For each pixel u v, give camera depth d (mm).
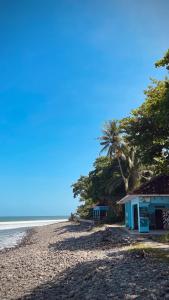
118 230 44188
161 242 31656
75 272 22859
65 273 23297
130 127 29656
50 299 18047
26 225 147875
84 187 106250
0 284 22703
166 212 40875
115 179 65188
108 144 63250
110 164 70250
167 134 28312
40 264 28188
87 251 33000
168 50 23766
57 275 23250
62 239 49656
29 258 32438
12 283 22734
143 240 33625
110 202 67875
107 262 23281
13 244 61094
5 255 38875
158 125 26938
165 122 24375
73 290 18953
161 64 24078
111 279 18859
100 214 77000
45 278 23016
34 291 20125
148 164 30469
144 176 60031
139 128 29094
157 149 29203
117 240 36625
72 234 56875
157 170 30391
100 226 61031
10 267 28688
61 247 39656
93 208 85750
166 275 18156
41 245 45375
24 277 24172
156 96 26797
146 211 39406
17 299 18734
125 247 31328
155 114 25656
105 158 75500
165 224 41031
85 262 25203
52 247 40844
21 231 105062
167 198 39969
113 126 62875
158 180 40500
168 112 22750
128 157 60031
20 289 20906
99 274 20375
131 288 16797
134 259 23312
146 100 29047
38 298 18516
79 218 103188
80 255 29781
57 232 71125
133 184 59094
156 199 39875
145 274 18875
